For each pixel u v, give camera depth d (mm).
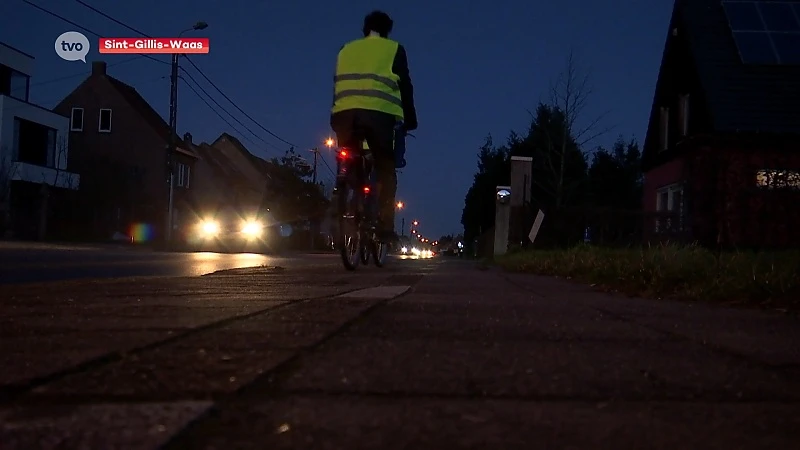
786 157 10977
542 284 6402
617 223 11711
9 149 36531
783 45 16266
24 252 16500
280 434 1536
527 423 1679
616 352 2617
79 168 42500
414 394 1906
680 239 11148
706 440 1598
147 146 47688
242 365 2176
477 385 2027
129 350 2389
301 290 5055
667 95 19594
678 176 18312
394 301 4207
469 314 3645
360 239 8102
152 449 1405
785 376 2254
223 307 3752
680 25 18250
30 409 1681
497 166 37562
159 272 9641
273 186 55094
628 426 1681
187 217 50844
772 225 10836
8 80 38375
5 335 2715
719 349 2744
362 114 7223
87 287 5320
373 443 1502
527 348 2648
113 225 42750
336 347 2545
